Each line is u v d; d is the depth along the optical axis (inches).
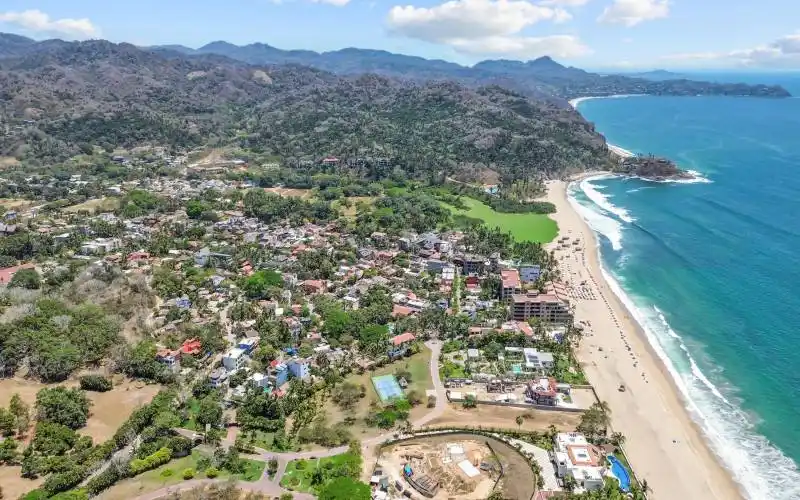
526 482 5388.8
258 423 6225.4
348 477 5295.3
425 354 7819.9
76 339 7519.7
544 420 6397.6
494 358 7657.5
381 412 6451.8
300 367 7209.6
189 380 7140.8
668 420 6422.2
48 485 5191.9
